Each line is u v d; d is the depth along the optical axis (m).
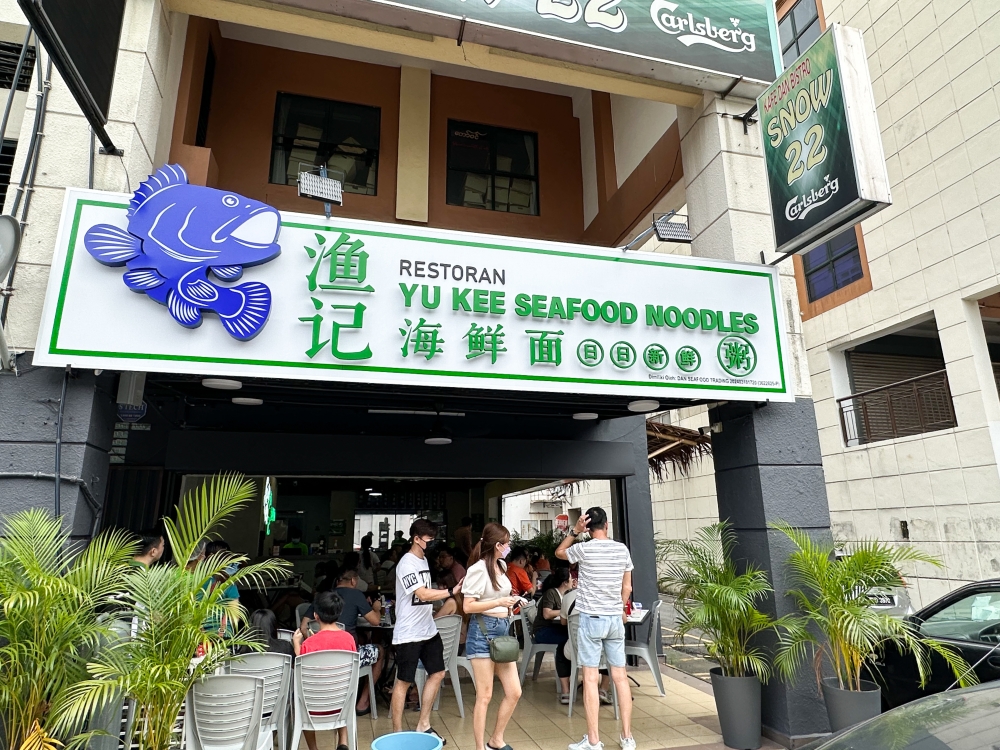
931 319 12.44
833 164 4.53
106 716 3.28
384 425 7.21
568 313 4.59
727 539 5.23
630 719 4.86
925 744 1.80
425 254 4.39
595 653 4.37
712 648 4.74
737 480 5.24
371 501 15.10
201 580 3.11
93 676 2.94
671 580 4.99
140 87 4.33
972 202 10.59
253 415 6.80
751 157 5.61
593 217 7.93
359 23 5.15
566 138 8.38
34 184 3.90
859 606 4.23
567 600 5.67
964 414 10.52
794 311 5.34
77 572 3.01
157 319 3.79
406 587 4.61
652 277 4.86
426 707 4.70
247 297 3.96
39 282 3.77
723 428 5.46
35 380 3.65
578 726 5.20
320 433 6.69
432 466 6.84
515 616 6.59
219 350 3.87
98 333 3.67
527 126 8.23
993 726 1.80
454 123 7.92
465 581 4.21
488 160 7.95
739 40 5.61
